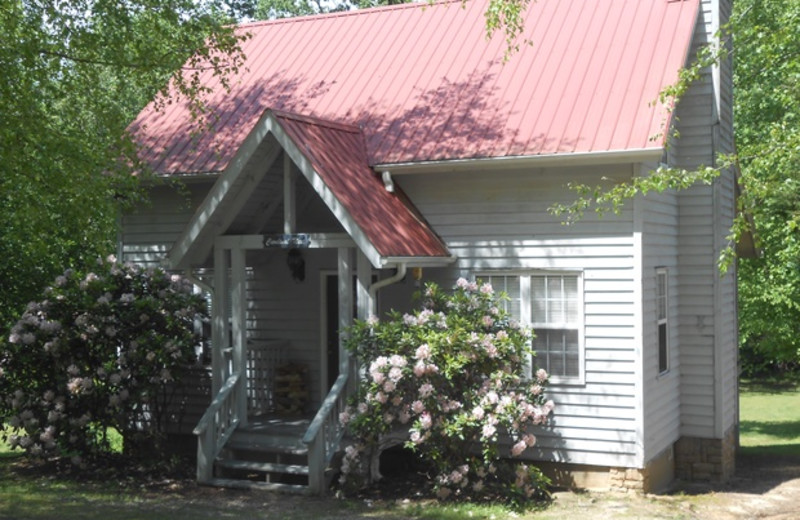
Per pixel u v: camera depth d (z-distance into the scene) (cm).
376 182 1554
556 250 1488
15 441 1566
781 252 2248
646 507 1355
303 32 2095
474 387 1394
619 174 1448
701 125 1700
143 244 1838
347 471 1395
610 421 1445
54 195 1566
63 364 1576
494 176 1533
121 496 1402
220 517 1259
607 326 1452
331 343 1705
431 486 1440
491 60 1759
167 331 1616
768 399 3409
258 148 1452
